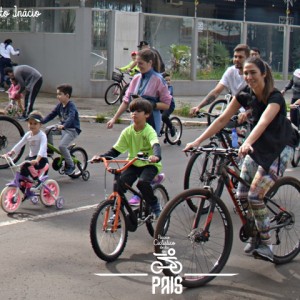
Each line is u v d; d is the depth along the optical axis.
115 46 29.30
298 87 16.88
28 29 30.69
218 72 33.06
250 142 7.46
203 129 21.86
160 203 9.55
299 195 8.68
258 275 8.13
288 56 35.94
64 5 32.31
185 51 31.84
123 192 8.58
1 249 8.88
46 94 29.20
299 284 7.89
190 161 10.73
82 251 8.86
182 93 31.75
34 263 8.34
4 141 13.95
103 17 28.97
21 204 11.28
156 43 30.83
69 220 10.40
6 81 29.44
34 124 10.95
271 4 42.31
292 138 8.00
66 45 28.94
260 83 7.77
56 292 7.41
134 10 37.22
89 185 12.91
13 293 7.36
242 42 33.78
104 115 22.80
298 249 8.71
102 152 16.53
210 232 7.71
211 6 40.59
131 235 9.55
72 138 12.98
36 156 11.08
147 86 10.72
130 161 8.52
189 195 7.50
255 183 7.89
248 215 8.13
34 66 30.31
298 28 36.38
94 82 28.78
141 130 8.98
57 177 13.53
